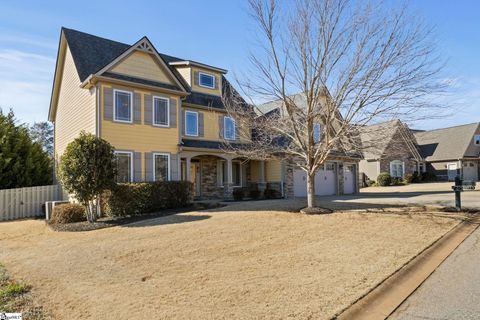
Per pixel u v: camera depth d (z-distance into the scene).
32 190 15.73
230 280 5.24
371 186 30.55
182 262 6.26
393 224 9.52
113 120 13.56
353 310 4.16
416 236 8.23
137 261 6.39
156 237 8.32
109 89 13.55
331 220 10.05
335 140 10.71
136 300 4.50
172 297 4.58
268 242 7.67
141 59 14.80
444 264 6.23
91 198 11.09
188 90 18.08
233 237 8.13
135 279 5.40
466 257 6.62
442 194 19.42
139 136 14.32
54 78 18.33
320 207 11.99
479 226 9.48
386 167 31.61
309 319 3.88
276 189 20.08
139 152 14.27
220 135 17.33
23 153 17.70
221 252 6.89
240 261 6.27
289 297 4.53
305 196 20.66
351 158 23.44
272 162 20.42
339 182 23.00
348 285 4.98
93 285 5.17
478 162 35.31
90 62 15.32
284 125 11.81
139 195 12.57
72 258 6.79
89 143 11.10
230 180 18.25
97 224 10.65
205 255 6.69
